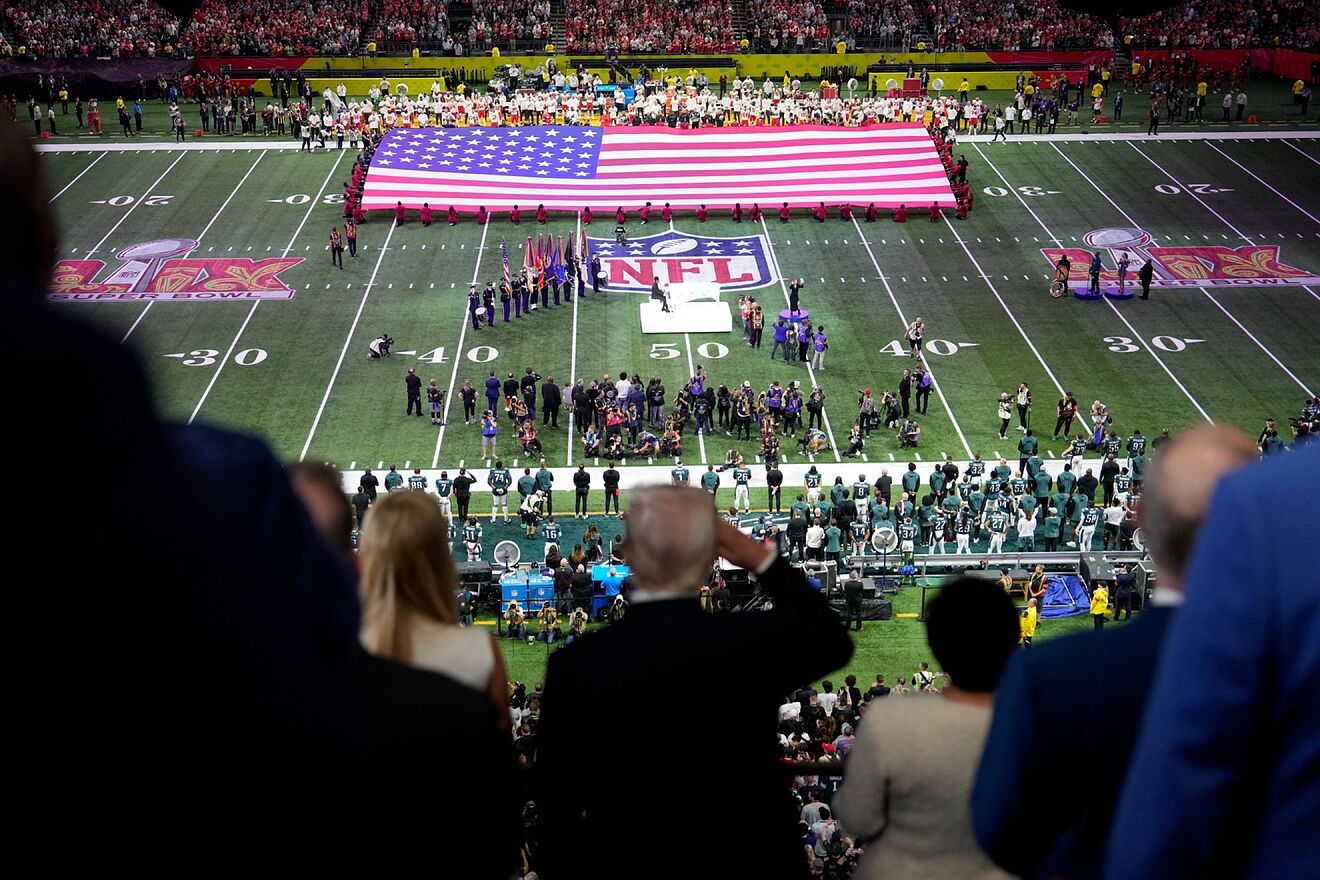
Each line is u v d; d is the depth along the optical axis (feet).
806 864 15.39
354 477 157.28
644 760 14.21
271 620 6.37
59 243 6.10
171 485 5.96
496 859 9.00
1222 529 7.20
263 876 6.41
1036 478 147.02
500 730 9.29
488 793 8.86
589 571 128.36
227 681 6.09
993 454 161.68
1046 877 11.69
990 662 15.39
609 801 14.42
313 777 6.47
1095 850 11.41
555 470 159.53
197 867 6.17
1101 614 128.36
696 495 14.99
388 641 15.30
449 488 146.92
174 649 5.92
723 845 14.48
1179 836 7.18
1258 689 6.92
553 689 14.47
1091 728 11.23
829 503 145.48
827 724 91.81
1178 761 7.15
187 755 6.03
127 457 5.82
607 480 147.23
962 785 15.08
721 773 14.39
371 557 15.51
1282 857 7.03
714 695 14.19
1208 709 7.04
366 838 7.08
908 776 15.20
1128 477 150.20
